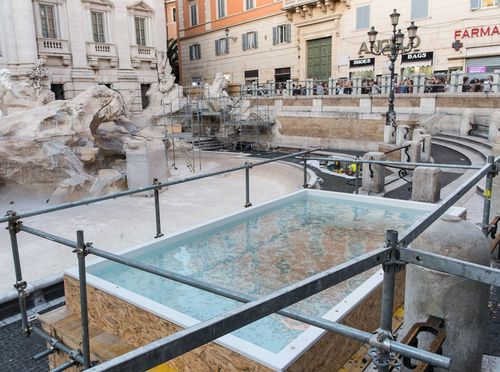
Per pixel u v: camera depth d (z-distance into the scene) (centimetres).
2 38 2675
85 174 1612
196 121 3109
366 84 2598
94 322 454
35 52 2738
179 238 635
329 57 3138
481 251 284
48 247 999
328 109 2512
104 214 1304
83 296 346
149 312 394
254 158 2270
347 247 617
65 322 462
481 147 1627
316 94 2839
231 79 3919
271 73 3566
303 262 571
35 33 2761
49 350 417
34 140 1523
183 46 4375
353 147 2398
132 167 1548
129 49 3291
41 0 2809
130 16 3284
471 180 343
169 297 489
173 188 1661
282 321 418
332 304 455
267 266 561
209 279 529
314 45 3231
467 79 2278
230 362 325
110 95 1945
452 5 2450
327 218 745
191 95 3441
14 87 2078
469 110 1933
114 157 2092
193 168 2156
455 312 284
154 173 1564
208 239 661
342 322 360
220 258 589
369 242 633
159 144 1783
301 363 315
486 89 2000
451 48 2489
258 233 682
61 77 2947
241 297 249
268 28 3503
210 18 3975
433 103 2084
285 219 745
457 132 2019
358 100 2372
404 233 217
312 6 3111
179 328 370
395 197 1109
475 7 2362
